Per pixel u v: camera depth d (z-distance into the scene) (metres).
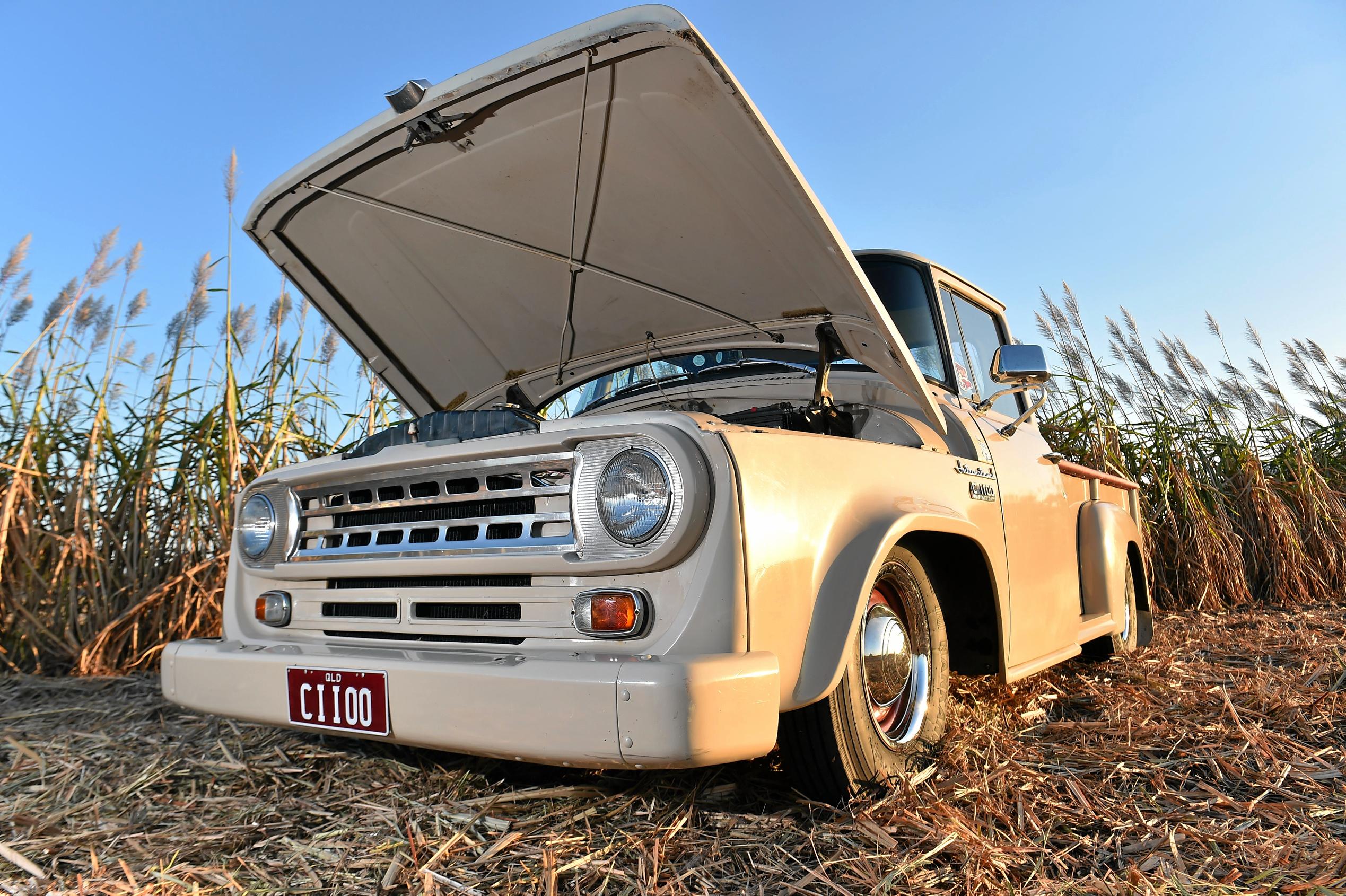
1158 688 3.44
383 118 2.44
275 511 2.43
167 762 2.59
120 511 4.39
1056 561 3.34
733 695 1.65
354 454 2.46
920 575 2.46
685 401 3.29
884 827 1.93
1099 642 3.96
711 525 1.77
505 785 2.27
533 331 3.30
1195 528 6.38
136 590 4.26
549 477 1.95
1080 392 7.06
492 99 2.31
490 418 2.19
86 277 4.95
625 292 3.00
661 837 1.90
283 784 2.38
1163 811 2.10
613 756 1.63
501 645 1.95
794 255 2.47
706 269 2.74
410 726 1.87
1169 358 7.61
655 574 1.81
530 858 1.84
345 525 2.33
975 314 3.59
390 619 2.18
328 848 1.94
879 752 2.15
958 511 2.54
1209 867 1.80
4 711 3.33
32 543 4.19
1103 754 2.54
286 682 2.11
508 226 2.82
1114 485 4.38
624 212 2.63
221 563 4.29
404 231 2.93
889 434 2.79
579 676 1.67
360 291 3.17
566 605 1.90
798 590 1.88
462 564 2.00
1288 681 3.40
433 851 1.90
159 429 4.41
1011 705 3.10
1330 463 7.52
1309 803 2.14
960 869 1.76
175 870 1.85
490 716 1.76
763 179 2.21
